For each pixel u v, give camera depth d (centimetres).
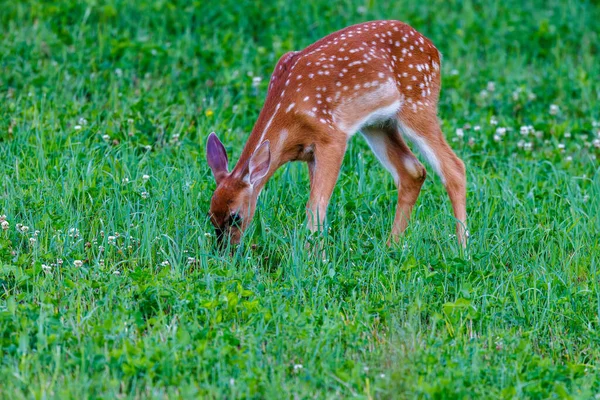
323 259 1084
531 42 1966
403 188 1208
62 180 1198
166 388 800
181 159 1347
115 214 1147
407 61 1192
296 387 809
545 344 948
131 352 829
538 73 1858
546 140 1542
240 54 1775
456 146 1480
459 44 1933
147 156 1336
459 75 1767
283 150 1148
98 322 903
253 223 1147
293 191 1250
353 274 1049
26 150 1312
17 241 1099
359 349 891
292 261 1061
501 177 1354
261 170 1109
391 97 1178
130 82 1631
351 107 1157
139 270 998
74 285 970
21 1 1930
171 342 850
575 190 1320
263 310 926
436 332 948
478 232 1172
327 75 1145
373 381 833
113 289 968
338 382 817
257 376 812
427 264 1089
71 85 1592
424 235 1162
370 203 1245
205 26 1888
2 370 797
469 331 947
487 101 1705
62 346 856
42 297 949
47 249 1076
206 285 988
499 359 885
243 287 1008
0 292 978
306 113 1136
